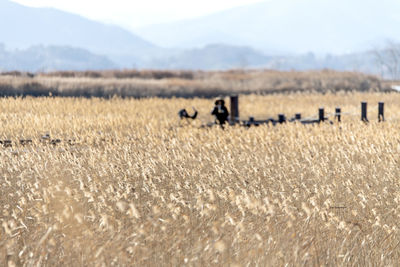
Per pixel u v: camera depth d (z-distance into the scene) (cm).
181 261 2372
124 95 17125
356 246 2606
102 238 2562
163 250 2473
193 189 3831
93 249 2370
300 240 2581
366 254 2556
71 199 3266
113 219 2827
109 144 5803
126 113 10019
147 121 8469
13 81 15788
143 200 3603
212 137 6212
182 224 2712
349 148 5316
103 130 7375
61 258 2403
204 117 10712
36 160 4878
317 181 4084
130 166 4372
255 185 3862
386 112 11144
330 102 14425
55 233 2697
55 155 4934
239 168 4559
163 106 12438
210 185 3916
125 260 2286
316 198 3475
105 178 4188
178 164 4512
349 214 3184
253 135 6419
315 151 4950
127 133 7250
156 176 4147
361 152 4900
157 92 18350
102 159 4809
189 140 6016
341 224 2659
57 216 2572
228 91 19912
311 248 2492
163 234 2634
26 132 6981
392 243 2683
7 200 3591
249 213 3084
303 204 2739
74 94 16175
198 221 2925
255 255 2334
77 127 7256
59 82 16725
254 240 2527
